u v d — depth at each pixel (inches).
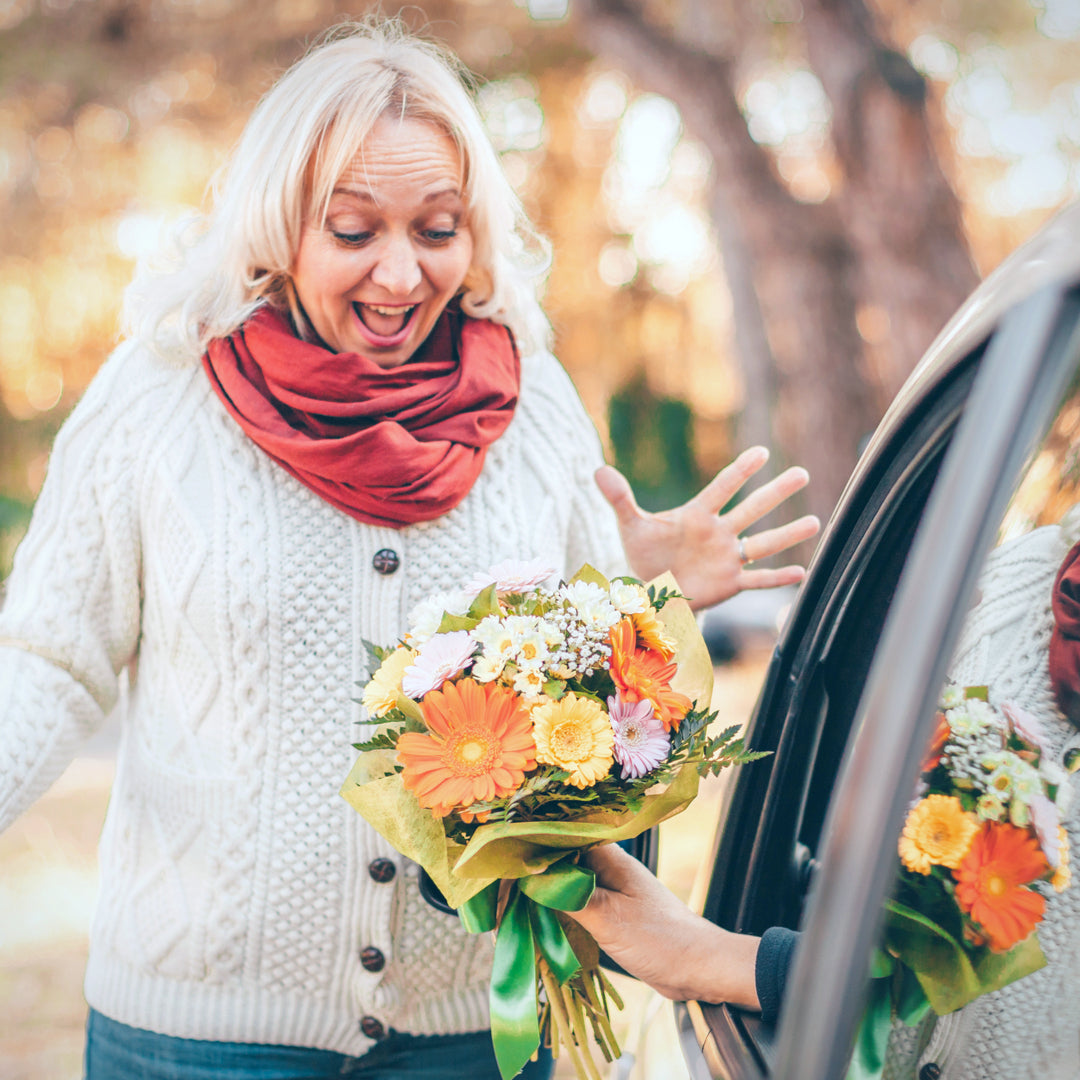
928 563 28.9
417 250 57.9
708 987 45.4
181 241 64.6
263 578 57.7
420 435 59.3
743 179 317.1
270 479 59.3
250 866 58.0
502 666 43.4
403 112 56.0
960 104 351.9
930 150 266.8
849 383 310.8
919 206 264.1
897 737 28.3
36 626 58.1
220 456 59.3
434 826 44.1
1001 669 34.6
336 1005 59.4
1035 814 35.0
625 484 65.3
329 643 58.4
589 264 489.4
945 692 33.7
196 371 61.3
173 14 357.7
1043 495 32.6
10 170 377.7
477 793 41.1
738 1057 42.2
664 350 556.7
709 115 317.7
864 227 269.4
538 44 398.3
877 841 28.3
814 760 51.3
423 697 44.0
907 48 328.5
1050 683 35.2
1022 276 33.6
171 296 60.2
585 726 42.1
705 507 65.9
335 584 58.6
